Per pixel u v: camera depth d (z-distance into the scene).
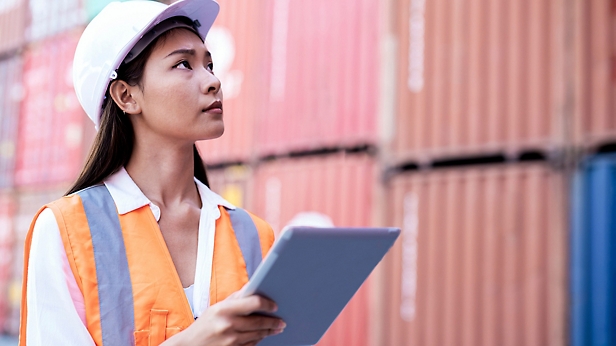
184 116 1.30
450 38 4.88
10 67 8.63
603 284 3.98
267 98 6.00
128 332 1.18
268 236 1.47
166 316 1.20
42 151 8.07
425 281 4.69
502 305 4.31
